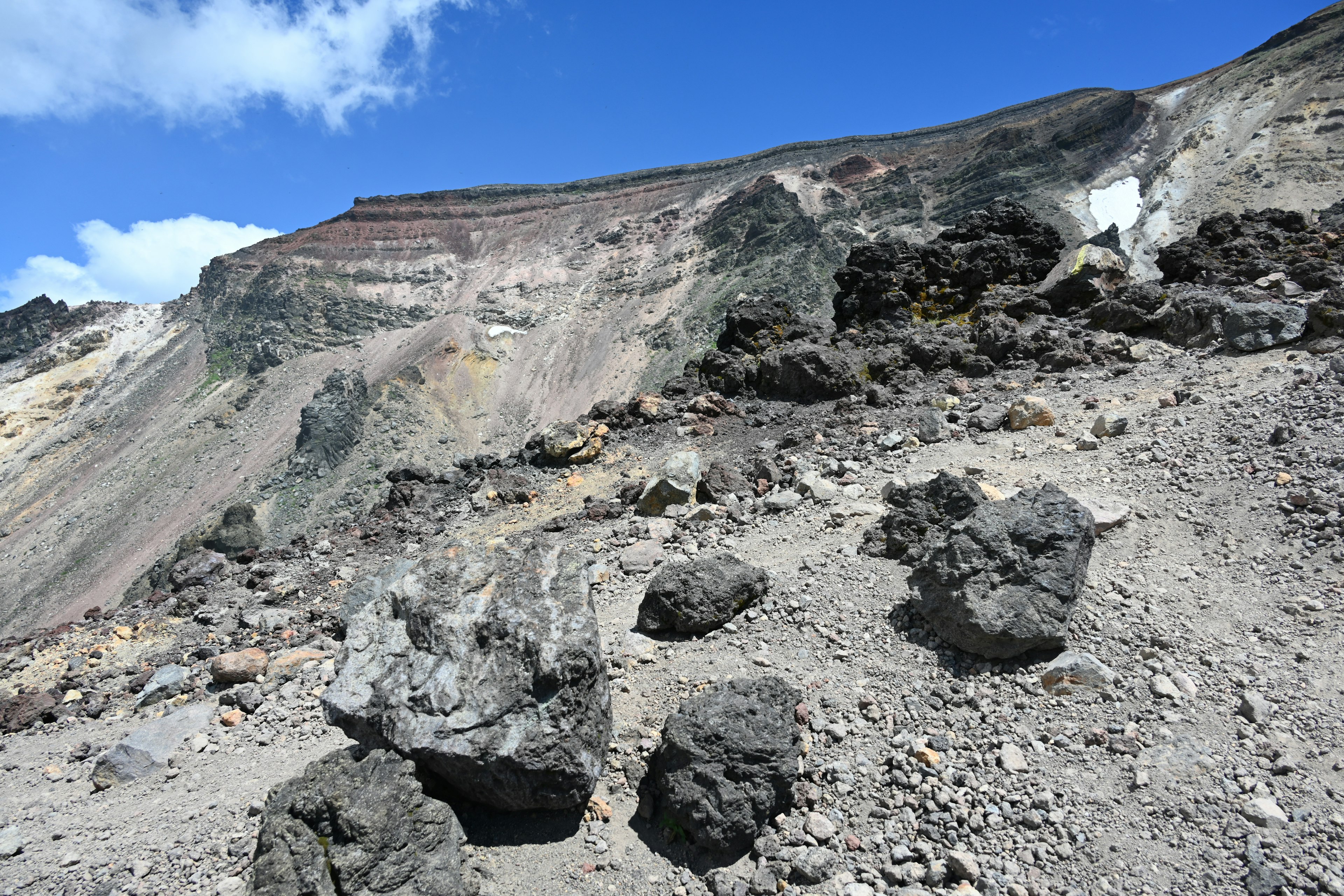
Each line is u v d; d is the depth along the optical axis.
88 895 6.20
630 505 13.91
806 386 18.08
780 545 10.55
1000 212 23.78
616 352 192.00
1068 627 7.31
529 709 6.14
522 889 5.72
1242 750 6.01
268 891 5.12
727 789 5.94
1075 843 5.53
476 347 193.75
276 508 135.38
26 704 10.18
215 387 196.50
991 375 16.97
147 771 8.30
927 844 5.73
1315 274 17.39
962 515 9.06
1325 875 4.96
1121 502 9.52
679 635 8.67
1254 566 8.12
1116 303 17.73
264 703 9.39
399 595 6.97
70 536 145.25
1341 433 9.77
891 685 7.29
